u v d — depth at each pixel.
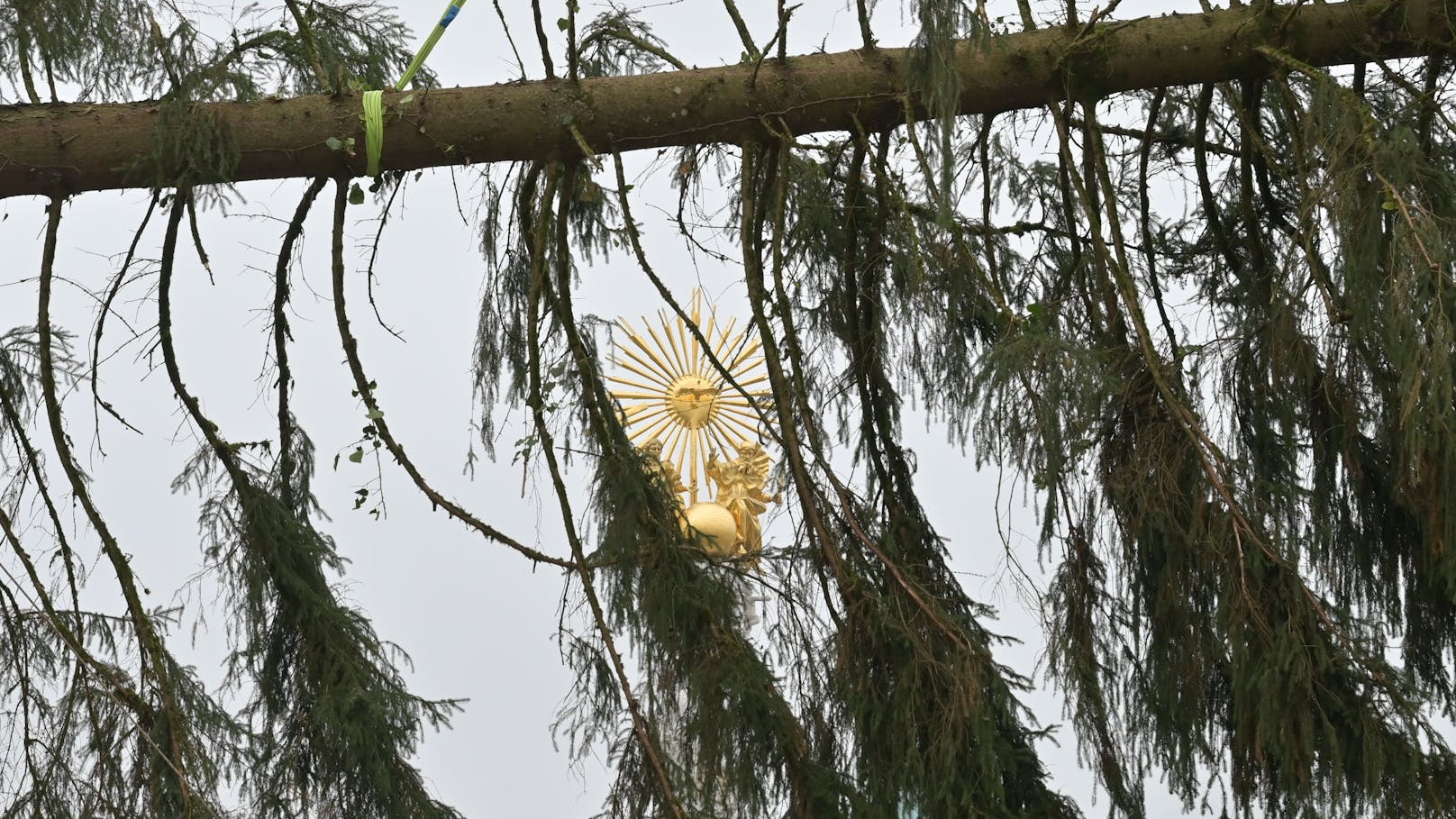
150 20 9.33
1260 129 9.78
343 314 9.38
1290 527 8.88
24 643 9.42
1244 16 9.26
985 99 9.30
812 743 9.33
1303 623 8.62
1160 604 9.11
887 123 9.31
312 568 9.83
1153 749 9.47
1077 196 10.74
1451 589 8.48
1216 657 9.08
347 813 9.57
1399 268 8.02
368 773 9.52
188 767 9.20
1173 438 9.02
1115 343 9.30
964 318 10.16
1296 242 8.80
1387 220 8.46
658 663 9.21
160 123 8.88
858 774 9.21
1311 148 9.01
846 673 9.26
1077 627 9.46
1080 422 8.77
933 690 9.13
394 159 9.11
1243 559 8.75
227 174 8.97
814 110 9.20
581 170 9.27
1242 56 9.22
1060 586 9.51
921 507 10.02
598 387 9.52
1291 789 8.60
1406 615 9.25
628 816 9.19
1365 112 8.48
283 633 9.80
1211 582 9.03
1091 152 9.28
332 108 9.01
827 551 9.15
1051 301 10.27
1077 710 9.49
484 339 10.08
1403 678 8.55
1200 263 10.40
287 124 8.98
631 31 10.08
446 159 9.14
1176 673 9.22
